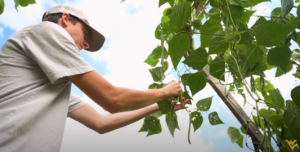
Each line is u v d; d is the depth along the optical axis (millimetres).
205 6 759
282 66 565
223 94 847
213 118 838
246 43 632
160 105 757
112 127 976
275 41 528
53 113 636
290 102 705
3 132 546
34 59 630
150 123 880
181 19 608
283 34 512
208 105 803
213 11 766
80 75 622
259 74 764
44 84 651
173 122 768
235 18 715
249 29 680
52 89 655
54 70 598
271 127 773
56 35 647
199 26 721
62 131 645
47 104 619
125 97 659
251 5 728
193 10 748
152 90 715
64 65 613
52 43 633
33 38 660
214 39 651
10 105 592
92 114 1002
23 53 660
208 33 661
